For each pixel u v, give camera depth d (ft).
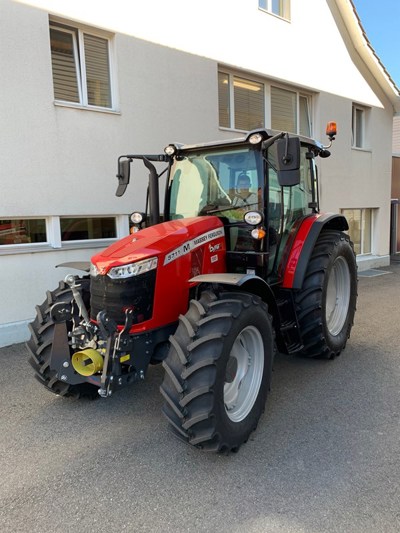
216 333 8.40
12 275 16.70
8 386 12.69
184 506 7.47
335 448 9.16
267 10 26.86
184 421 8.27
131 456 9.03
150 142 20.70
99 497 7.74
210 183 12.15
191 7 21.91
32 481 8.23
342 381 12.73
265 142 10.94
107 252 9.89
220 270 11.13
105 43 19.45
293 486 7.95
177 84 21.59
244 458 8.86
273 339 10.22
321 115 30.96
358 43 32.68
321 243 14.05
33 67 16.60
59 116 17.48
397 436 9.62
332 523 7.00
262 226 11.05
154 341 9.70
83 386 11.34
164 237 9.78
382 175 37.29
